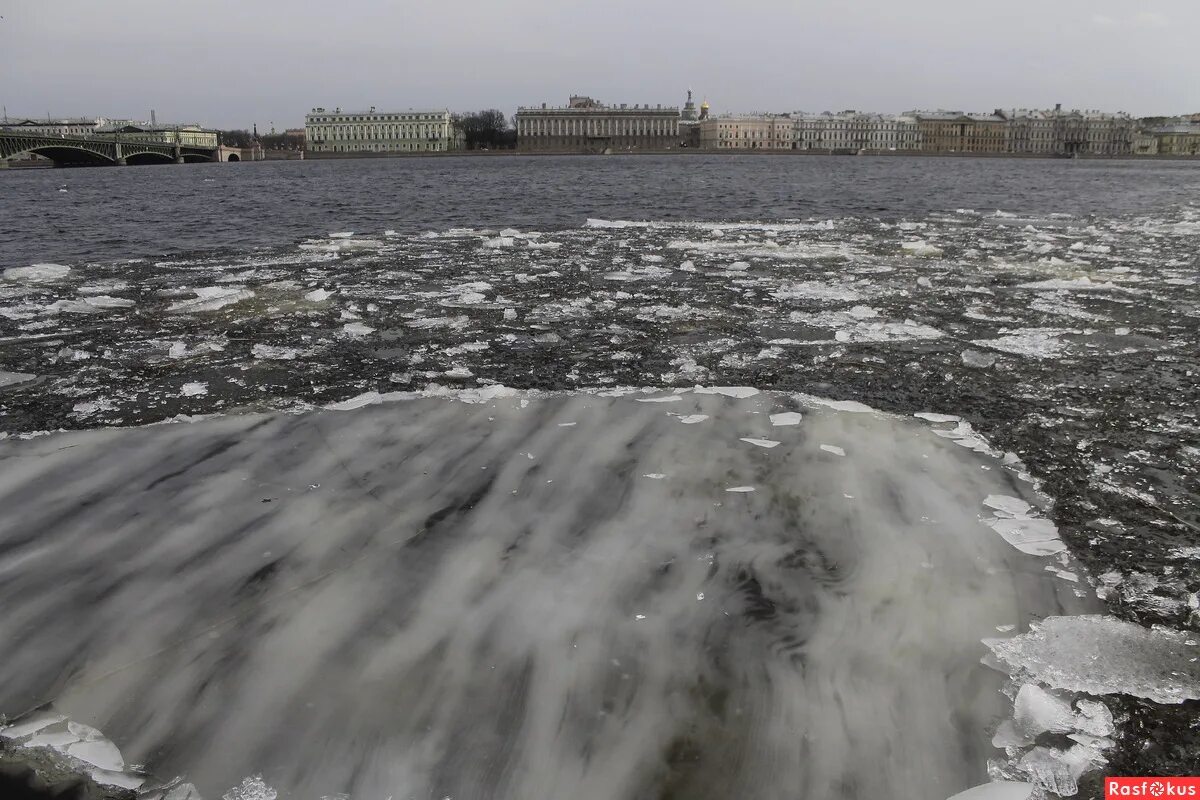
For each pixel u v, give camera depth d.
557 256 15.76
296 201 33.69
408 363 7.91
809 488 4.90
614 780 2.73
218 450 5.55
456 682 3.20
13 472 5.19
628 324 9.70
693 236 19.44
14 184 54.28
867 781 2.74
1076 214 26.75
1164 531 4.45
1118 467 5.31
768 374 7.52
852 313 10.23
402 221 24.23
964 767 2.80
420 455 5.42
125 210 28.81
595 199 34.66
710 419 6.12
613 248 17.02
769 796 2.67
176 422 6.14
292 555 4.14
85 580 3.94
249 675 3.25
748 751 2.86
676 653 3.37
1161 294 11.73
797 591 3.82
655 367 7.76
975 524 4.49
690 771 2.77
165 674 3.27
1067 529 4.46
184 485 4.98
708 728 2.97
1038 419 6.25
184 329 9.45
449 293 11.69
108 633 3.53
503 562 4.05
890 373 7.56
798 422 6.06
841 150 176.38
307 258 15.53
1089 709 3.09
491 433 5.83
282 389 7.02
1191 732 2.98
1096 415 6.35
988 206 30.62
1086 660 3.35
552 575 3.94
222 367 7.76
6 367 7.77
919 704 3.09
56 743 2.93
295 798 2.69
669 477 5.05
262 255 16.03
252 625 3.57
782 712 3.04
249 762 2.83
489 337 9.03
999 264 14.79
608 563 4.05
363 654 3.37
